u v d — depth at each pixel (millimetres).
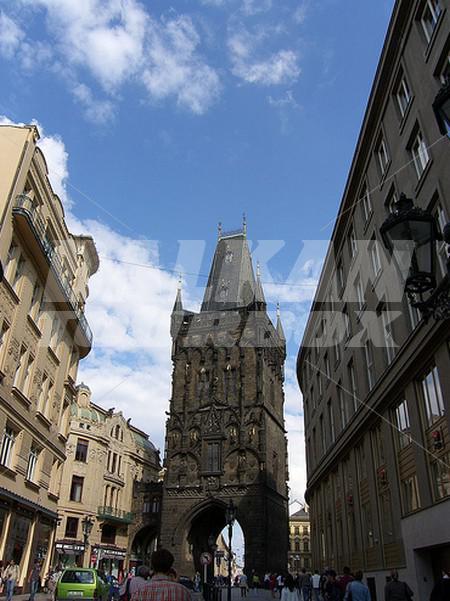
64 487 64312
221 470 71875
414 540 20188
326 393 37844
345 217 31656
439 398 18688
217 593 30969
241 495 69938
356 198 29844
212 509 71750
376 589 25031
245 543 67438
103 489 71250
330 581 22156
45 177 31188
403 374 21141
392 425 23297
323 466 37594
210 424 75625
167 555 6426
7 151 27984
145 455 86375
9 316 27031
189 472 73688
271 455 75938
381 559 24219
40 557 33062
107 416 74750
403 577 21297
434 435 18656
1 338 26422
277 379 86938
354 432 28594
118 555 73312
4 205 26375
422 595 19609
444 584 11805
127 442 80125
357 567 28656
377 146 26672
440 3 19922
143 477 84812
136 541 79125
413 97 21703
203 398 78312
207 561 42938
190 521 70625
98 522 68812
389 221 8453
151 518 77688
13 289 27297
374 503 25531
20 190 27812
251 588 59656
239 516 69000
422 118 20750
